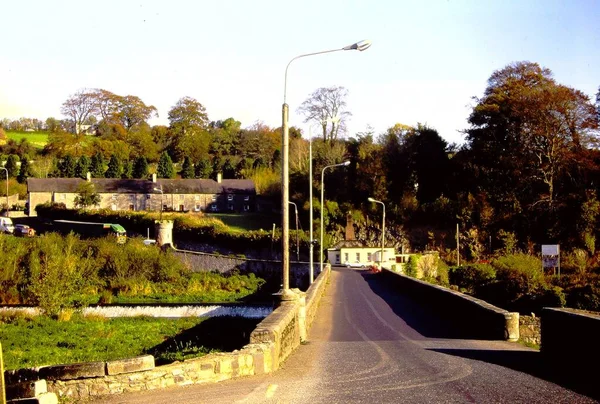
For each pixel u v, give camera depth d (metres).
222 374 9.62
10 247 51.59
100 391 8.48
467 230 69.38
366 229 76.44
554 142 64.62
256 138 129.88
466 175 73.94
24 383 7.86
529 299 44.81
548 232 61.69
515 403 8.09
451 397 8.48
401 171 80.81
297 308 14.88
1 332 33.59
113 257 58.12
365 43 16.17
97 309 44.66
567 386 9.22
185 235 75.75
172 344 28.30
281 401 8.16
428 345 14.81
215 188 100.69
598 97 63.28
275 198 97.31
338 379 9.88
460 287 51.81
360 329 19.03
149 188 99.81
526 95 65.31
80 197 96.50
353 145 87.31
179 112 129.12
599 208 58.97
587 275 47.97
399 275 38.62
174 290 56.34
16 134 137.75
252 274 59.69
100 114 129.50
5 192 104.12
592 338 10.25
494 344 15.02
